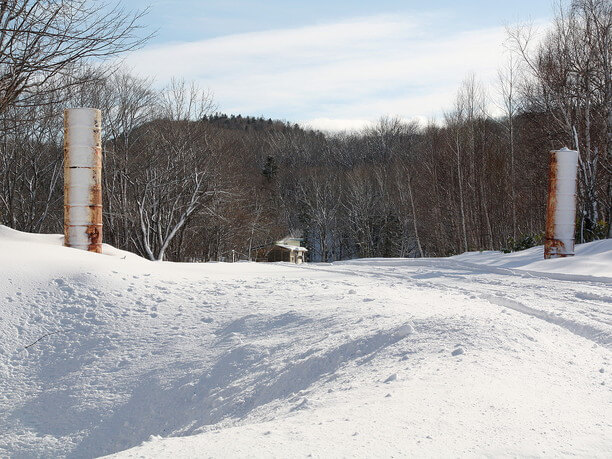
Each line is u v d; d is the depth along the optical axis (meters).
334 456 3.17
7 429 7.02
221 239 36.47
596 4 24.92
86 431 6.93
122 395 7.39
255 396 6.43
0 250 10.64
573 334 7.20
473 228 44.78
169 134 30.62
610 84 23.70
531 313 8.85
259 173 68.69
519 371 5.18
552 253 16.84
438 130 51.66
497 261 18.20
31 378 7.88
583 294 10.45
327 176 71.12
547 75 26.52
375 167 68.44
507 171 42.56
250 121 125.19
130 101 30.95
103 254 12.51
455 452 3.21
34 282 9.67
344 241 68.12
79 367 8.00
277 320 8.59
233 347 7.86
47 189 31.97
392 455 3.17
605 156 25.94
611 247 16.19
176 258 32.22
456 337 6.25
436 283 12.48
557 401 4.36
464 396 4.33
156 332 8.68
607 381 5.16
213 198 31.58
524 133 36.62
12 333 8.59
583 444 3.40
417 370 5.28
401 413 3.97
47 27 11.80
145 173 29.53
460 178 40.22
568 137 27.08
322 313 8.56
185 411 6.90
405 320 7.44
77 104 27.91
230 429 4.14
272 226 48.19
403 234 59.09
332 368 6.29
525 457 3.16
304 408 4.74
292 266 16.39
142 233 29.27
